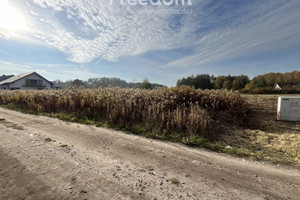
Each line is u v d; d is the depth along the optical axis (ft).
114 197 5.86
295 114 17.95
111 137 13.62
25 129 15.35
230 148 11.66
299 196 6.22
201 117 15.33
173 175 7.65
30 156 9.18
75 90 30.25
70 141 12.19
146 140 13.24
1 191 6.04
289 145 11.96
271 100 27.30
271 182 7.23
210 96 21.70
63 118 21.15
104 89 29.37
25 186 6.36
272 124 17.48
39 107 27.30
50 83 147.13
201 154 10.60
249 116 20.20
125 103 20.53
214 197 6.08
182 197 6.02
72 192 6.05
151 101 20.77
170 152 10.72
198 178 7.45
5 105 37.88
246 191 6.50
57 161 8.66
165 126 16.07
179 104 20.92
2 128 15.58
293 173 8.16
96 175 7.37
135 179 7.17
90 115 21.38
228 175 7.80
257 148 11.72
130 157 9.64
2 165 8.04
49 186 6.40
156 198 5.90
